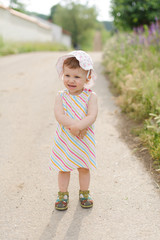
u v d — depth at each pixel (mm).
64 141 2625
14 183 3230
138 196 2877
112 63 8102
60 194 2752
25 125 5020
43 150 4047
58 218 2594
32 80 8227
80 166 2625
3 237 2359
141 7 9602
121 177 3254
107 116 5203
